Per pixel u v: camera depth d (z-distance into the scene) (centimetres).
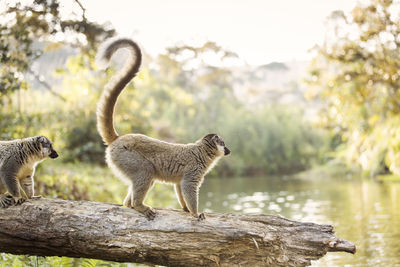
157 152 588
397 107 1884
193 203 575
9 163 556
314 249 552
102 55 594
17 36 1015
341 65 2034
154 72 4544
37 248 527
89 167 1608
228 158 3159
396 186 1950
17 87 1015
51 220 523
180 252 527
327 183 2334
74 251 530
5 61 984
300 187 2178
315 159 3488
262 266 545
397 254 825
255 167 3291
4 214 524
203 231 531
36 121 1180
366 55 1889
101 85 1673
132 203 559
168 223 537
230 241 531
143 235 527
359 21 1831
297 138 3550
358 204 1462
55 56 1723
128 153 578
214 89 4047
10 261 686
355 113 2186
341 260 807
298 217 1247
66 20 1236
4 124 1015
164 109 3400
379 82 1902
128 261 539
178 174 594
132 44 607
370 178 2411
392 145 1952
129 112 1875
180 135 2911
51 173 1212
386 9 1775
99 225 527
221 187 2302
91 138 1728
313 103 4659
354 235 988
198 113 3644
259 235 537
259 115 3638
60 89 1716
